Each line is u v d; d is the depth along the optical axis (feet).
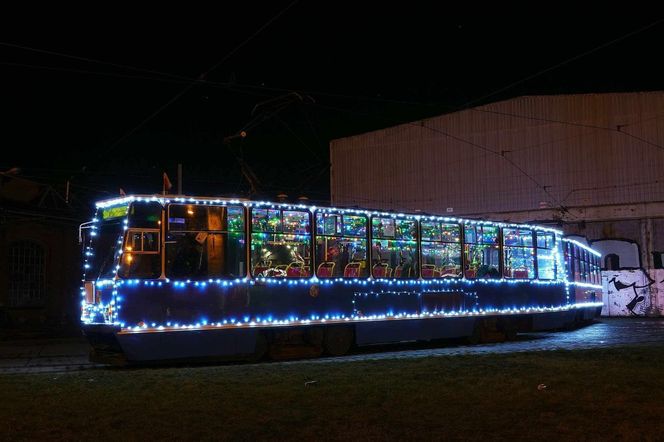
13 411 28.14
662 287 121.90
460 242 63.77
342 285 54.13
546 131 128.77
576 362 43.16
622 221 124.77
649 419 25.84
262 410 28.12
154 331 44.83
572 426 24.90
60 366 46.83
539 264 72.64
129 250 44.98
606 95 126.00
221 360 48.60
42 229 101.86
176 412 27.76
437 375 37.65
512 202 129.49
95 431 24.53
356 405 29.14
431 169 135.64
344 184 142.72
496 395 31.24
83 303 47.42
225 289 47.78
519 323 69.36
